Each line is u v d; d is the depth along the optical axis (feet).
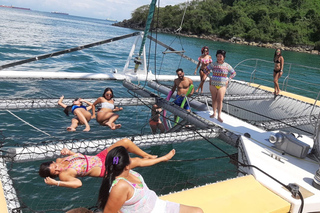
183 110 25.40
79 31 179.93
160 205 9.59
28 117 27.58
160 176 19.84
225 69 22.61
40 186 17.53
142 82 38.93
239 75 66.54
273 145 19.56
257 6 341.62
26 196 16.46
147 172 20.18
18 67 48.44
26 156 15.49
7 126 25.16
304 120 25.44
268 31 289.53
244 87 38.47
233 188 13.99
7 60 53.16
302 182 15.21
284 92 35.63
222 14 326.85
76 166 14.11
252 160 17.06
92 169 14.48
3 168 14.32
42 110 29.63
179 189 18.43
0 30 105.40
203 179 19.77
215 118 25.20
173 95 33.14
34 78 33.86
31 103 23.68
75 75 35.73
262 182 14.69
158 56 85.10
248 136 20.54
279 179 15.23
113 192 8.57
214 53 126.41
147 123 29.07
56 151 16.15
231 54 129.08
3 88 34.60
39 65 52.19
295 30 273.95
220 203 12.62
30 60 32.94
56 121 27.61
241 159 18.26
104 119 23.68
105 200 8.75
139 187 9.11
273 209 12.66
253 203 12.93
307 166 17.01
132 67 60.64
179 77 28.55
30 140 23.15
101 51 82.58
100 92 37.93
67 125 26.96
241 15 310.04
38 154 15.69
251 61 102.27
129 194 8.76
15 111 28.53
